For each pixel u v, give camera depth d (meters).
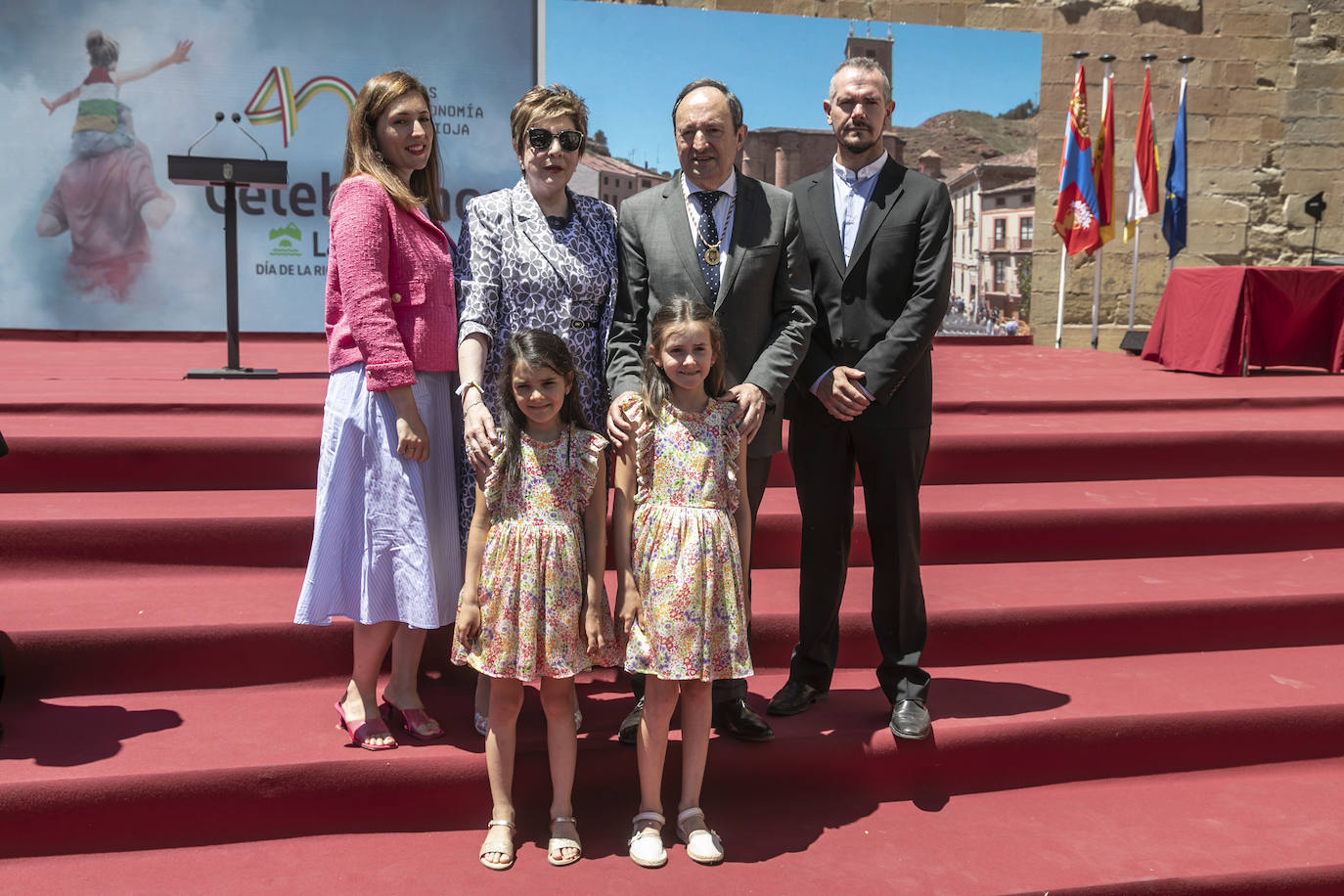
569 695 2.51
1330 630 3.55
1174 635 3.46
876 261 2.79
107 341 7.50
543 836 2.53
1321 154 9.93
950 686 3.15
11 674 2.80
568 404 2.49
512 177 8.22
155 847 2.43
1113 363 7.36
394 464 2.59
